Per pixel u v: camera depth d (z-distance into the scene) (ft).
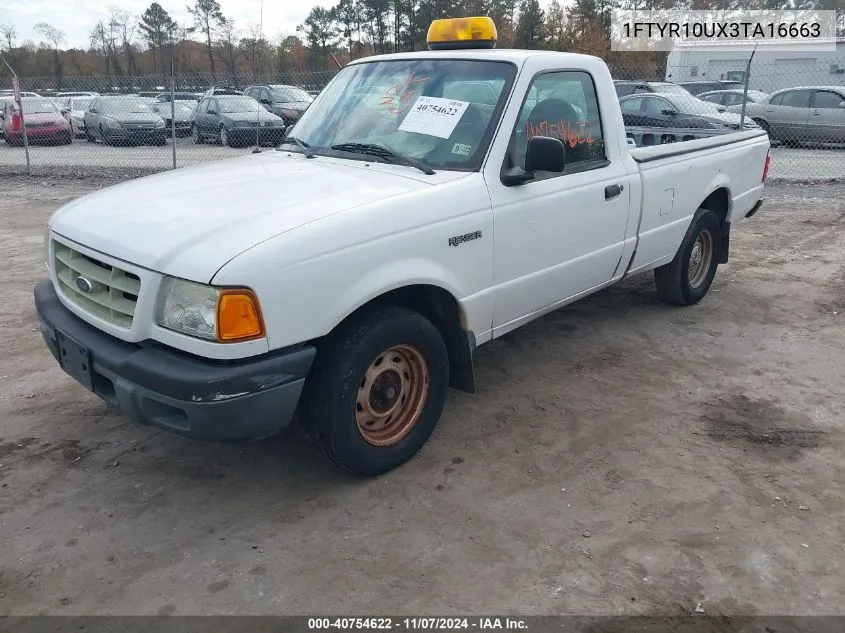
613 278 15.88
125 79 65.98
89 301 10.47
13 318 18.58
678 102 50.11
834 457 12.07
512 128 12.29
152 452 12.24
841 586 9.08
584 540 9.98
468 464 11.90
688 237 18.37
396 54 14.35
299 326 9.39
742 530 10.17
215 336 8.88
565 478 11.50
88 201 11.59
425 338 11.27
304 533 10.14
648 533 10.12
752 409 13.84
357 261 9.92
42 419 13.30
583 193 13.76
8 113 62.44
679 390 14.70
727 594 8.96
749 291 21.30
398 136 12.75
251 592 9.00
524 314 13.51
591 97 14.43
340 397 10.28
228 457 12.11
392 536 10.08
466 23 14.26
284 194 10.73
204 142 63.21
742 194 20.27
